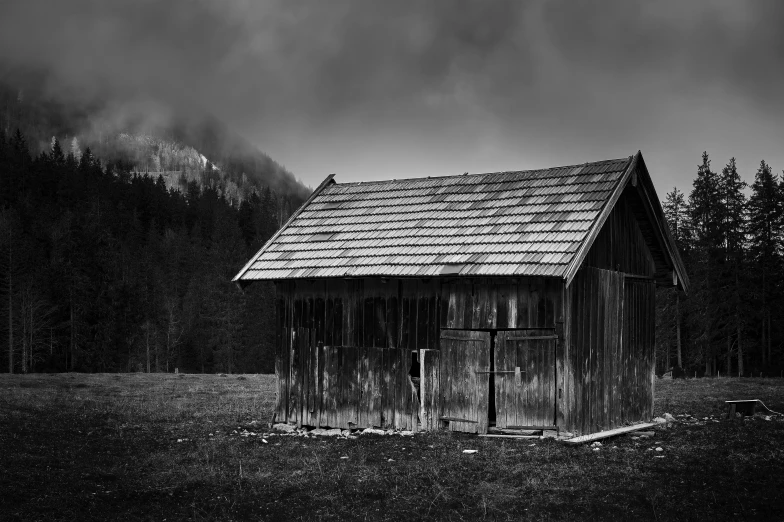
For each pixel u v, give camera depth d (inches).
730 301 2181.3
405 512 528.4
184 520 520.4
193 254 4485.7
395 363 835.4
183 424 932.0
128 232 4714.6
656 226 925.2
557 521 494.9
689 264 2586.1
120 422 946.1
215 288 3385.8
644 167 864.9
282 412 902.4
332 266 864.9
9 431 834.2
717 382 1446.9
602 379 821.9
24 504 544.7
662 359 2564.0
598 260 829.2
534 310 766.5
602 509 516.1
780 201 2322.8
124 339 3095.5
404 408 826.2
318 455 719.1
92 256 3184.1
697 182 2369.6
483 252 791.7
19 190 4837.6
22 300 2684.5
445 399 805.9
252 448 762.8
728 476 589.3
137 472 653.3
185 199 7180.1
